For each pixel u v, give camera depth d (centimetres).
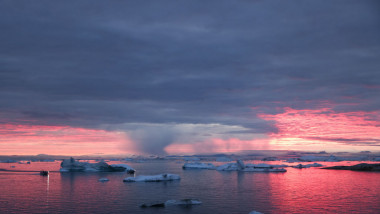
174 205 3916
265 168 11725
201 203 4056
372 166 11494
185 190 5375
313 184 6381
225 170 11894
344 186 6003
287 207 3797
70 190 5334
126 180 6906
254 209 3675
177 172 10788
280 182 6875
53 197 4553
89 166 10769
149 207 3784
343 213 3469
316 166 15275
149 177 7088
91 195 4750
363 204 3984
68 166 10650
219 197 4584
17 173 9719
